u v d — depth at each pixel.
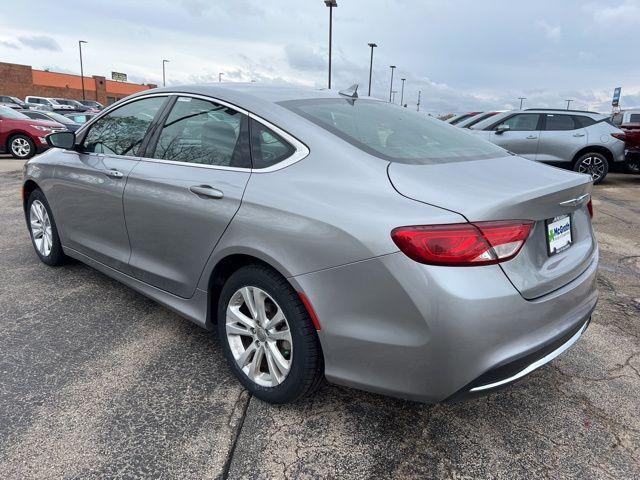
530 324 2.00
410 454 2.20
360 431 2.34
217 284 2.72
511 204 1.97
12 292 3.81
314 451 2.21
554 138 9.80
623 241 5.69
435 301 1.86
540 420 2.45
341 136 2.40
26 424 2.31
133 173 3.07
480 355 1.89
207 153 2.74
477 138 3.04
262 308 2.42
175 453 2.17
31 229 4.48
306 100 2.77
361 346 2.05
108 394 2.57
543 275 2.10
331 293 2.09
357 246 1.99
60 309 3.54
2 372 2.73
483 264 1.90
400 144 2.50
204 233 2.59
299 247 2.16
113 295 3.80
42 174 4.05
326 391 2.65
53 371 2.76
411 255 1.89
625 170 11.48
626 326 3.46
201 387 2.66
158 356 2.96
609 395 2.66
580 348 3.15
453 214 1.91
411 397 2.02
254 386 2.52
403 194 2.04
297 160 2.37
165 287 3.00
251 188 2.41
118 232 3.29
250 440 2.26
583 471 2.12
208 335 3.23
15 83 49.78
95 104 39.66
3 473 2.02
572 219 2.48
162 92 3.19
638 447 2.27
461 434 2.34
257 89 2.86
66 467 2.07
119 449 2.18
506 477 2.08
